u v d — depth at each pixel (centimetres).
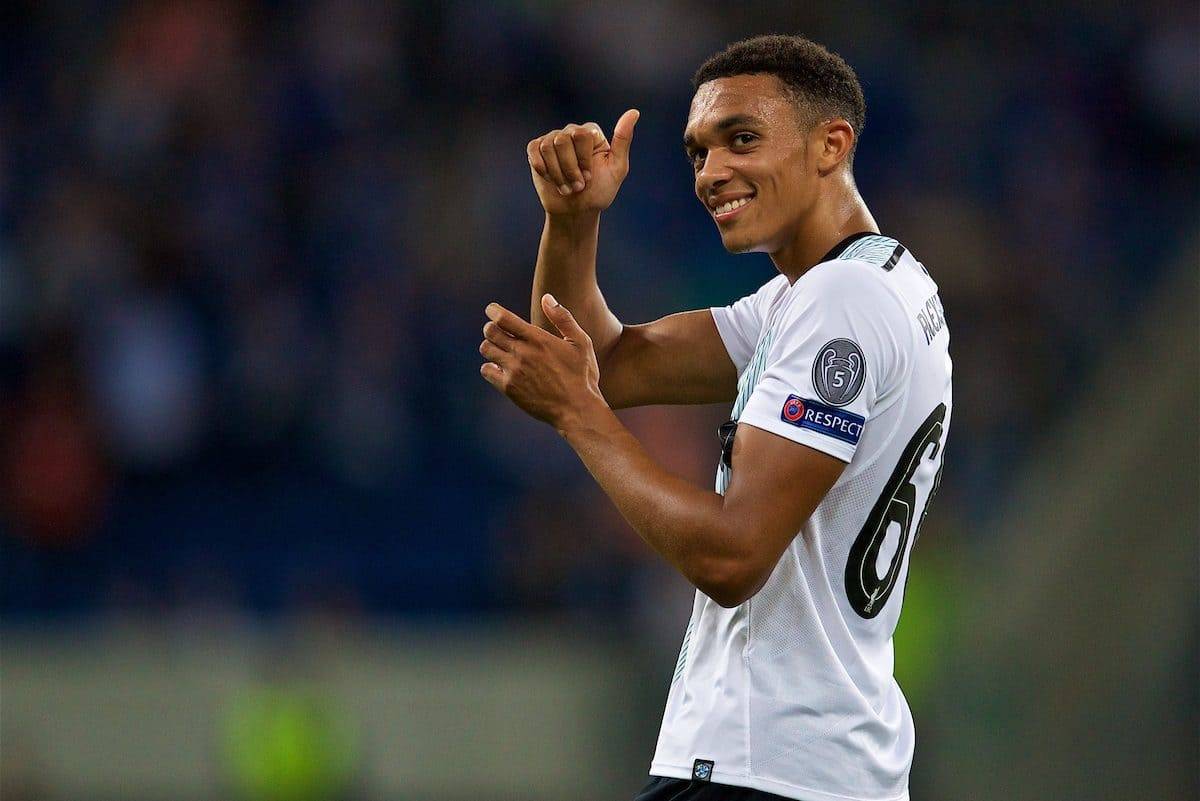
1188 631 2984
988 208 4656
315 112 4759
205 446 4116
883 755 1085
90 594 3859
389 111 4825
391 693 3516
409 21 4953
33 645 3572
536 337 1093
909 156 4750
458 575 3931
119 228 4450
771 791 1050
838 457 1036
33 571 3859
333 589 3591
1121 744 2962
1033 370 4169
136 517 4000
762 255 4528
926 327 1102
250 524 4016
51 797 3456
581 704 3522
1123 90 4947
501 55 4928
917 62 4962
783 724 1056
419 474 4084
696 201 4719
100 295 4259
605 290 4397
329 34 4859
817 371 1045
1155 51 4972
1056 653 3072
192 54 4781
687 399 1356
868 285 1070
